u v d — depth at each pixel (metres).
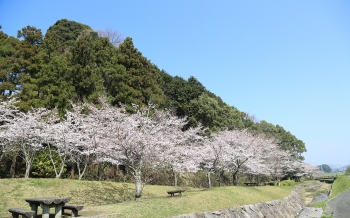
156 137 13.34
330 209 18.00
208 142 21.50
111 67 22.53
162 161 13.70
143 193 14.95
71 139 14.73
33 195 11.31
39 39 21.52
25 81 17.78
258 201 15.41
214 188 16.86
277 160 33.62
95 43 24.17
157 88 25.56
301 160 53.88
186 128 29.66
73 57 21.42
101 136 14.53
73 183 13.49
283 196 20.25
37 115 14.93
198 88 34.00
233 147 21.89
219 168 19.97
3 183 11.62
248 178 31.39
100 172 16.67
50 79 18.03
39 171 16.06
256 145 24.33
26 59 18.73
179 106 30.09
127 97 21.33
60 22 39.12
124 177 18.73
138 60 23.86
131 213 9.09
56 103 17.42
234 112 37.12
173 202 11.13
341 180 42.06
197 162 17.97
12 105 15.41
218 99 40.94
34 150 14.66
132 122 13.28
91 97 19.36
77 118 16.45
